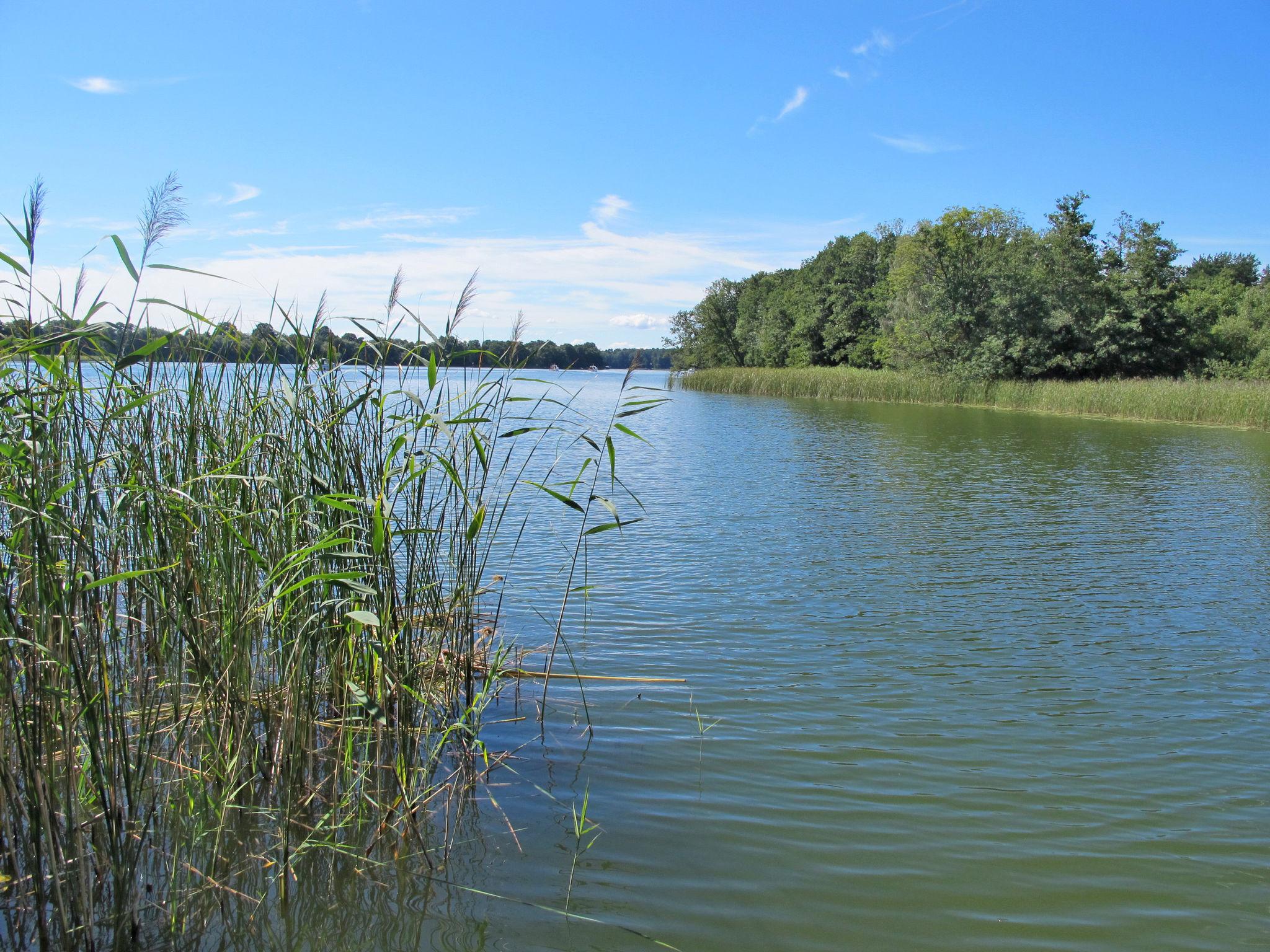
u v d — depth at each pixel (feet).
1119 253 145.18
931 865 11.89
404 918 10.57
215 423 14.39
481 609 22.95
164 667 13.03
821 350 212.84
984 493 45.14
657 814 13.11
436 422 13.14
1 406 10.49
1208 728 16.56
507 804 13.33
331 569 13.69
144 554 12.57
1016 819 13.14
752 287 265.54
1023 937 10.44
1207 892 11.40
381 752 14.05
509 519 35.78
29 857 10.19
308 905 10.82
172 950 9.95
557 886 11.26
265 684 14.29
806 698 17.71
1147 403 100.12
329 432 14.11
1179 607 24.72
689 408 117.70
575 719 16.47
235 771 12.57
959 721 16.70
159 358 13.48
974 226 147.43
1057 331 140.26
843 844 12.37
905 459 60.13
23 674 10.18
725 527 35.42
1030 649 20.95
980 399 129.59
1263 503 42.55
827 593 25.67
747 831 12.68
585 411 99.71
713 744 15.49
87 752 11.27
